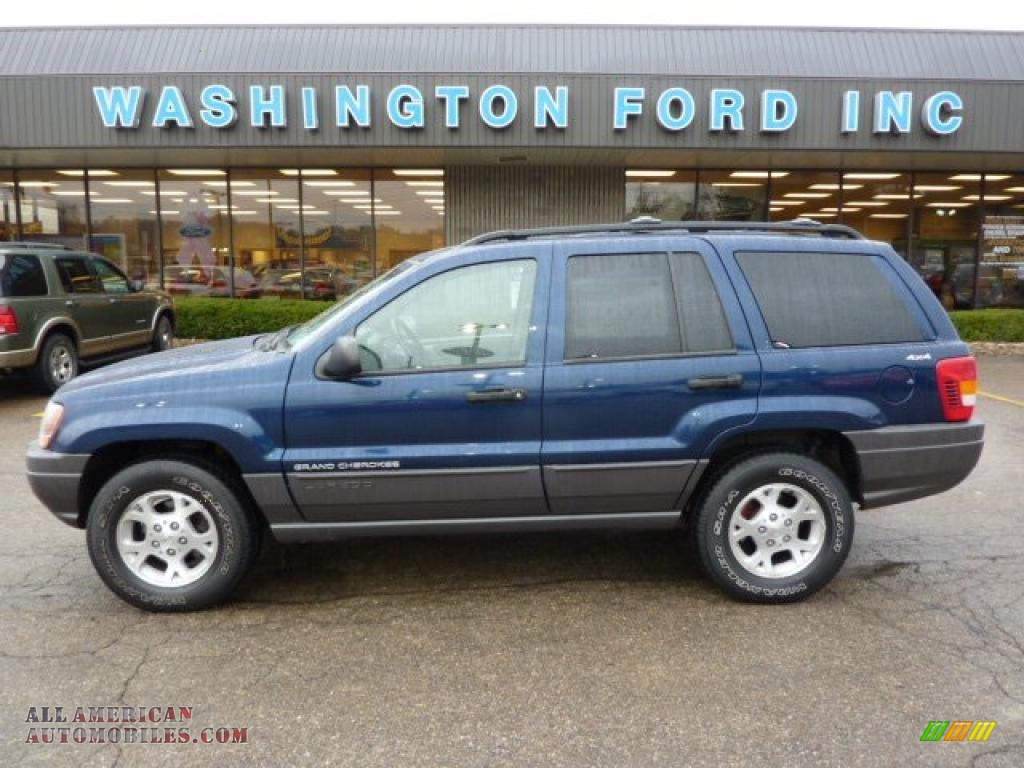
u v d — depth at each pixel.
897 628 3.53
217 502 3.62
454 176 14.70
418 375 3.59
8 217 15.02
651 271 3.72
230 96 11.88
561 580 4.09
